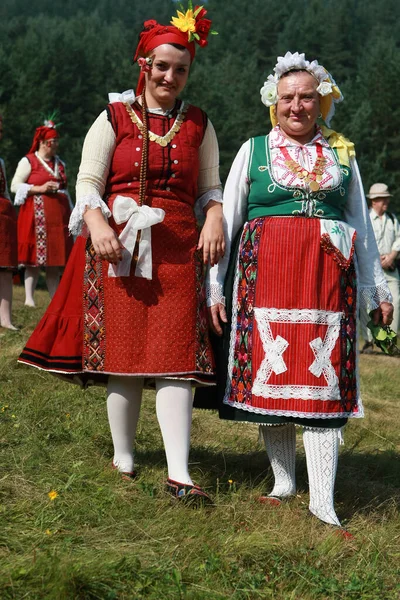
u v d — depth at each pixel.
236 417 3.99
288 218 3.96
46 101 48.56
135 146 3.96
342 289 3.94
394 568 3.49
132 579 3.04
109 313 3.95
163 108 4.04
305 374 3.85
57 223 10.44
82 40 64.56
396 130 52.88
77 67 55.44
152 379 4.21
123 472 4.17
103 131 3.98
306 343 3.85
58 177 10.50
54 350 4.07
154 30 3.98
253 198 4.05
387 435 6.18
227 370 4.04
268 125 54.91
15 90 44.94
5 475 3.95
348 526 3.91
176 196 4.00
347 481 4.75
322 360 3.85
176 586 3.00
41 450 4.42
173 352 3.90
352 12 98.69
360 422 6.55
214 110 48.38
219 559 3.24
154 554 3.26
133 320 3.91
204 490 4.12
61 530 3.43
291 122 4.05
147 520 3.59
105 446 4.73
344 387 3.92
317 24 85.81
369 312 4.20
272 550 3.43
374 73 55.44
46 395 5.75
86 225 3.99
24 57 55.06
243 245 4.04
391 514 4.14
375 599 3.16
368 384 8.35
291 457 4.22
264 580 3.19
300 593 3.17
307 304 3.86
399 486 4.86
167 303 3.91
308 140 4.12
